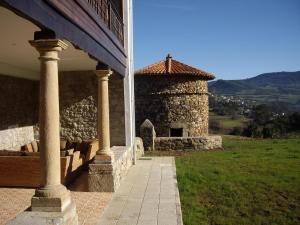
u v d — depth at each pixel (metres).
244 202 7.88
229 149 17.08
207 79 19.88
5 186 8.31
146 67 19.62
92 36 6.14
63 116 12.59
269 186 9.24
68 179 8.88
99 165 8.22
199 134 19.25
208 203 7.86
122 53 10.73
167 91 18.59
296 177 10.26
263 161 13.08
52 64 4.57
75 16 5.05
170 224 6.06
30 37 6.24
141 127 16.66
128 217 6.41
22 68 11.18
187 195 8.41
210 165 12.44
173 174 10.53
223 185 9.34
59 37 4.45
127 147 11.48
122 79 11.77
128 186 8.88
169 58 20.39
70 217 4.79
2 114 10.38
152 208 6.99
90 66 11.30
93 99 12.50
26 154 8.51
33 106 12.55
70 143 11.48
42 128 4.66
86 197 7.75
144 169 11.38
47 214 4.56
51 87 4.58
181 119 18.69
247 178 10.18
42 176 4.74
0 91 10.27
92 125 12.50
